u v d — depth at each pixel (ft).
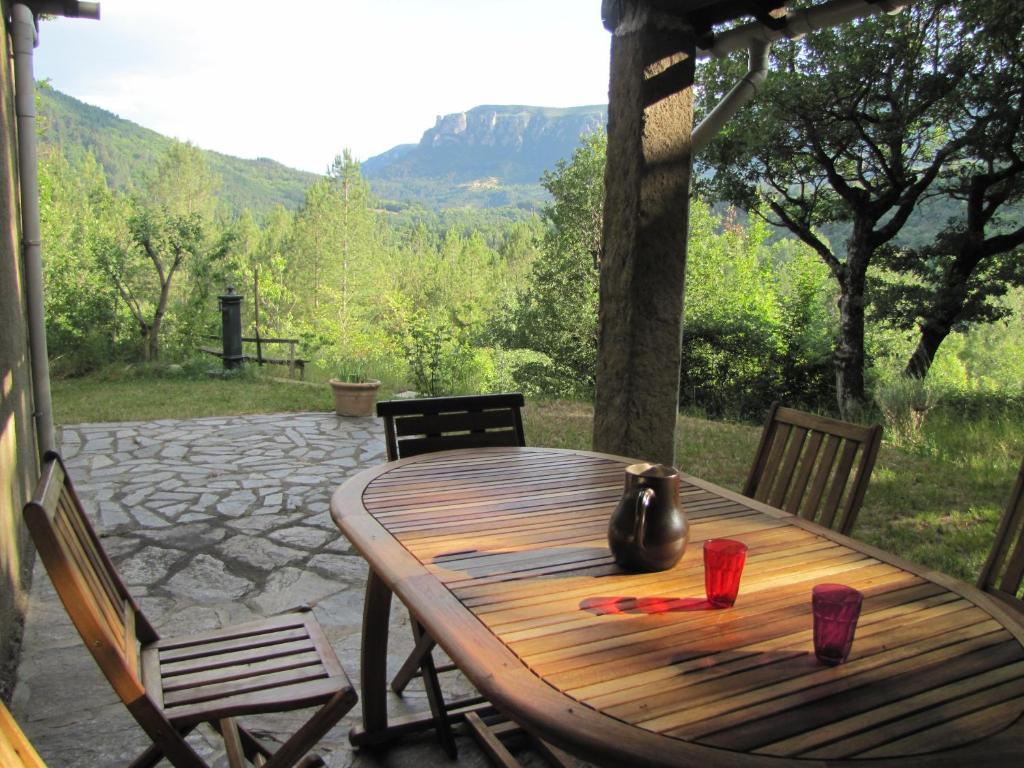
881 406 31.60
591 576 5.23
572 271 54.49
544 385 52.39
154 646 6.57
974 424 27.12
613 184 11.45
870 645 4.25
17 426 12.51
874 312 40.91
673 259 11.39
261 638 6.73
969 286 39.73
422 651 7.49
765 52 12.77
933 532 14.69
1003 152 35.78
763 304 44.60
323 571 12.33
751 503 7.11
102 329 39.34
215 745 7.55
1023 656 4.12
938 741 3.32
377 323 114.93
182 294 50.93
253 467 19.39
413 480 7.84
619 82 11.23
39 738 7.64
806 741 3.31
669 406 11.64
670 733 3.34
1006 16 31.09
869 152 39.19
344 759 7.38
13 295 12.78
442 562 5.49
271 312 91.91
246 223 152.97
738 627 4.45
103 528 14.30
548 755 7.14
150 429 24.21
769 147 38.29
